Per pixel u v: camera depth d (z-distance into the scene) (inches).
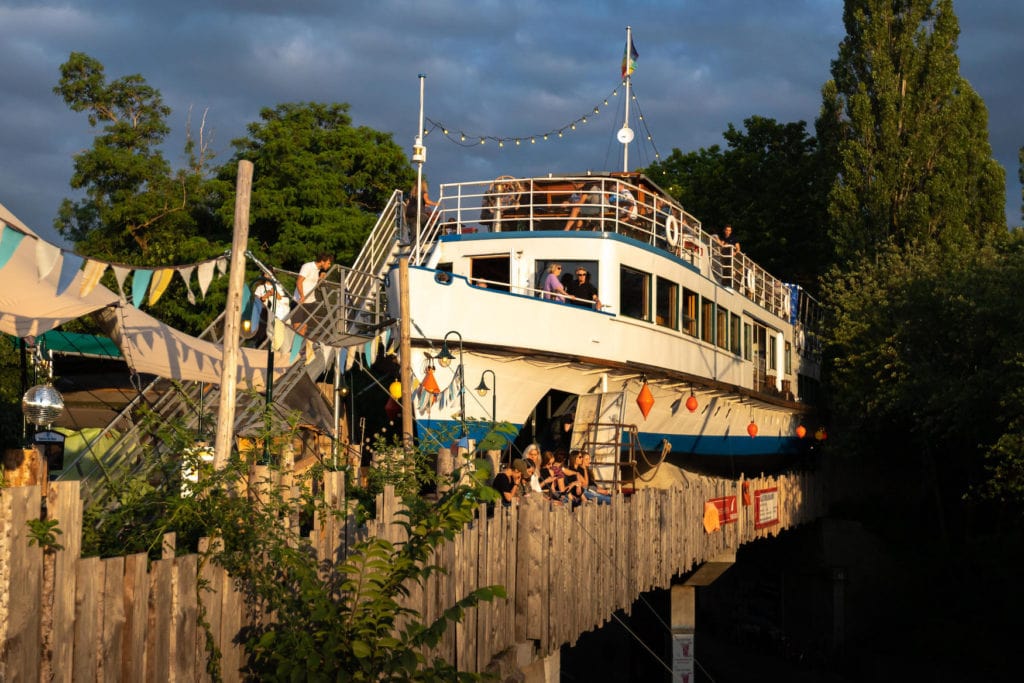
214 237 1220.5
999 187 1550.2
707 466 1178.6
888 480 1419.8
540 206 797.2
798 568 1321.4
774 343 1294.3
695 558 741.9
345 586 280.4
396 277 683.4
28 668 205.8
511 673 426.9
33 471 307.4
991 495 1034.7
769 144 1871.3
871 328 1238.9
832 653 1258.6
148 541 276.1
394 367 695.1
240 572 272.2
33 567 208.1
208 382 492.4
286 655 267.3
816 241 1779.0
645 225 901.8
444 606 366.0
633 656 1093.1
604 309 781.3
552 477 577.0
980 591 1213.7
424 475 472.4
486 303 703.1
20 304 401.4
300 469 465.1
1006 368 991.6
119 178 1170.6
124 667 232.1
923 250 1365.7
